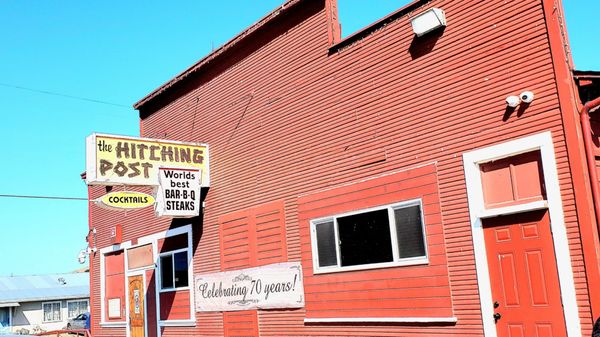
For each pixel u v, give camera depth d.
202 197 14.70
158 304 16.02
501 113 8.72
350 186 10.83
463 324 8.88
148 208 16.92
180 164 14.02
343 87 11.23
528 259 8.27
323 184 11.38
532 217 8.28
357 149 10.80
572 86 8.05
